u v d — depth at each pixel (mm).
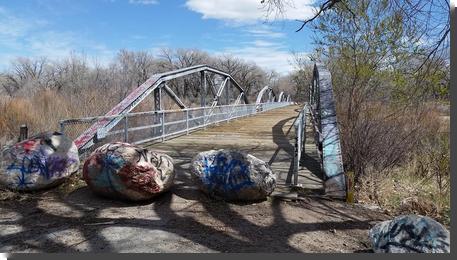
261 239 4398
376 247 3734
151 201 5598
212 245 4188
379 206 5871
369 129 7551
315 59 13297
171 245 4145
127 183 5309
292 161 8469
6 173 5738
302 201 5762
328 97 8914
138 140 11266
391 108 9219
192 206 5441
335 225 4910
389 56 10438
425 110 9203
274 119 22781
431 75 7465
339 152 6555
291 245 4242
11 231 4453
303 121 9219
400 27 9406
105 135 8781
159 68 73062
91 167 5559
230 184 5551
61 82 39125
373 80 10398
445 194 6535
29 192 5820
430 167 8211
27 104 12898
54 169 5992
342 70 11609
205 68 21344
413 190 7035
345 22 11172
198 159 5895
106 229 4559
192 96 55875
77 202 5539
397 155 7984
